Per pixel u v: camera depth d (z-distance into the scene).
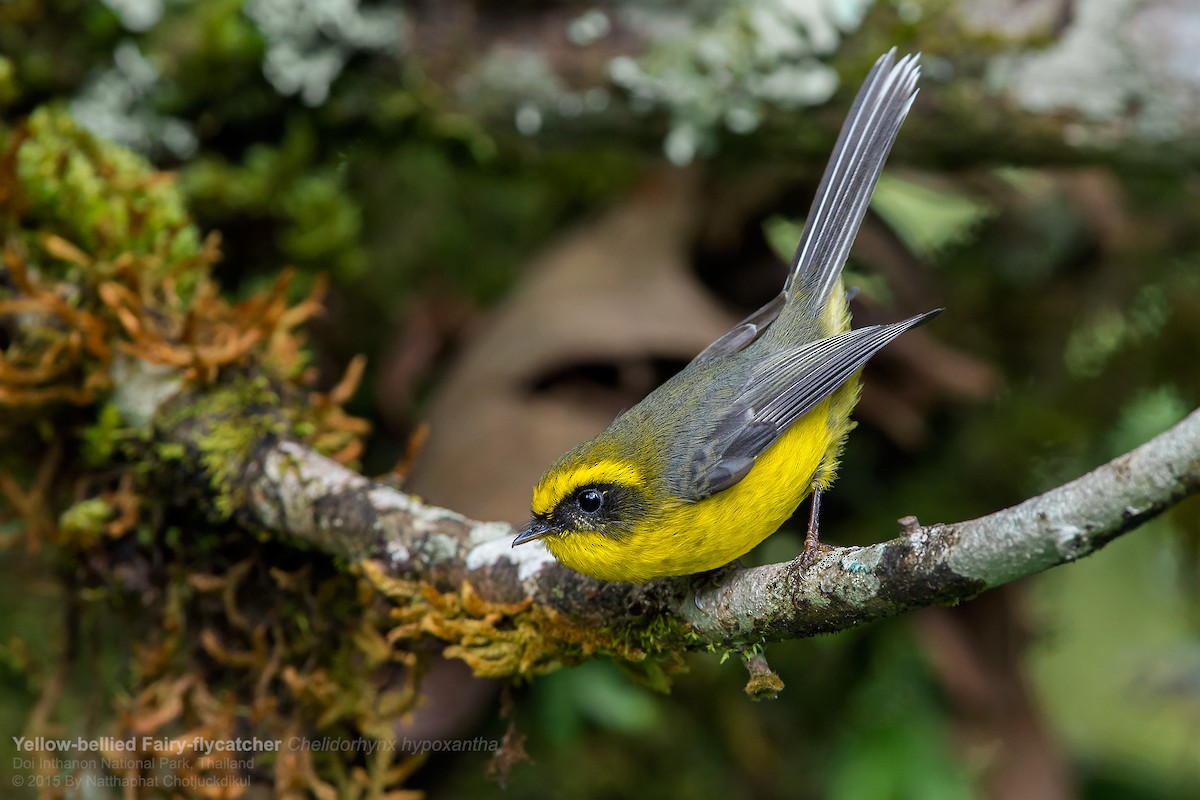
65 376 8.04
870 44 9.82
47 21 9.82
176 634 7.78
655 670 6.94
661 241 10.45
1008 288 11.52
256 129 10.58
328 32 10.12
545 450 8.94
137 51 9.96
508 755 7.19
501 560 6.94
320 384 10.81
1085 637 12.34
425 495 8.95
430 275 11.34
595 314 9.53
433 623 6.88
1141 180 10.45
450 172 11.52
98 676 8.12
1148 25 9.53
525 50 10.25
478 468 8.95
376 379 11.12
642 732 10.48
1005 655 10.14
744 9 10.01
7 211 8.45
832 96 9.93
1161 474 4.61
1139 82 9.54
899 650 10.27
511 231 11.61
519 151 10.78
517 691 10.08
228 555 7.89
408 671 7.48
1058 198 11.53
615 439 7.17
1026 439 11.06
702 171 10.73
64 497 8.20
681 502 6.80
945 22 9.68
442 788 10.16
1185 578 11.70
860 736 10.17
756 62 9.95
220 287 10.66
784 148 10.33
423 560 7.06
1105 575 12.23
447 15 10.25
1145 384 11.48
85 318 7.88
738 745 10.52
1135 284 11.48
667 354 9.35
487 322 10.24
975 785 9.92
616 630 6.72
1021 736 10.00
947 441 10.96
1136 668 11.17
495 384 9.35
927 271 11.36
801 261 8.51
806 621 6.00
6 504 8.62
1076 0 9.62
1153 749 12.12
